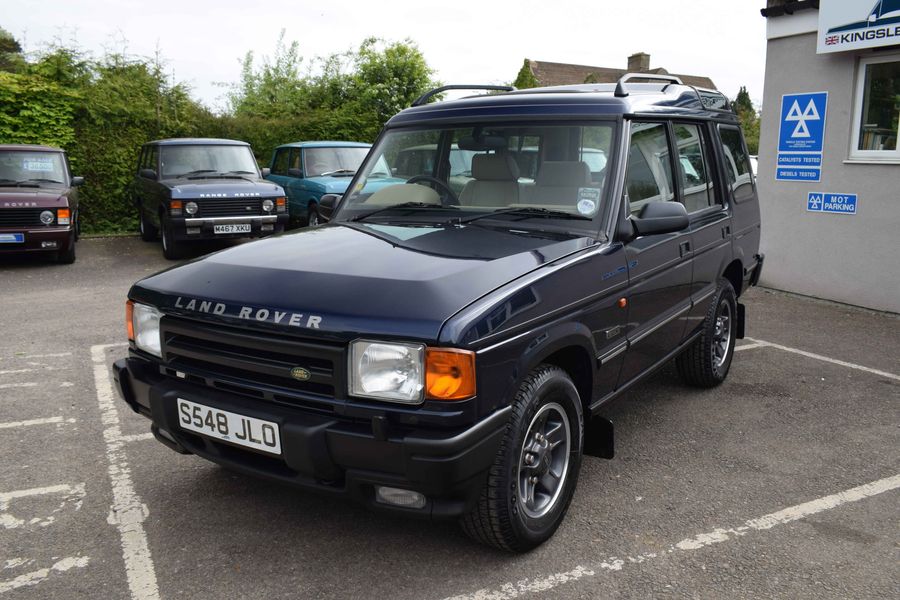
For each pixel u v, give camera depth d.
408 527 3.22
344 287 2.64
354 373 2.49
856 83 7.93
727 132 5.22
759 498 3.53
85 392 5.07
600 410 3.50
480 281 2.67
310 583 2.79
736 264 5.34
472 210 3.66
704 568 2.91
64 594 2.73
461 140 3.83
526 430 2.78
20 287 9.02
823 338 6.76
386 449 2.43
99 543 3.10
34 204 10.12
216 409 2.75
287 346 2.58
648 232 3.39
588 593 2.73
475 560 2.95
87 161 14.02
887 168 7.72
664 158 4.06
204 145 12.08
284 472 2.70
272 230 11.23
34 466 3.87
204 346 2.83
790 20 8.44
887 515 3.37
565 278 2.96
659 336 4.01
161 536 3.15
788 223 8.84
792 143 8.65
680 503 3.47
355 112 17.84
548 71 50.97
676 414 4.72
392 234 3.31
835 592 2.75
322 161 13.26
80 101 13.84
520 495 2.84
